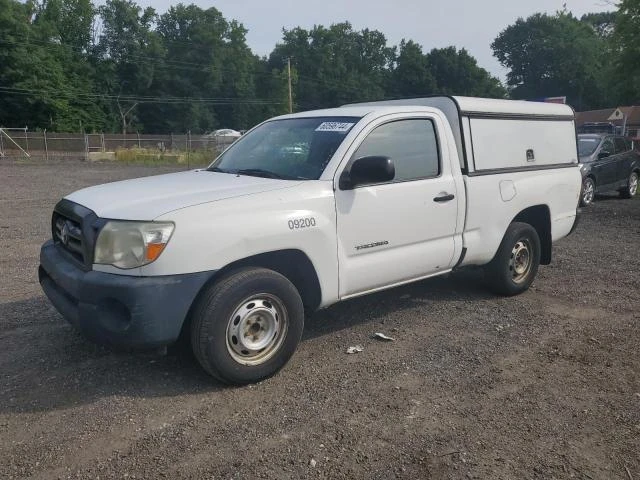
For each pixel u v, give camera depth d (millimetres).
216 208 3803
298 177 4461
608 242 9445
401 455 3238
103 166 32750
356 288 4598
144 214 3658
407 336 5012
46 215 12031
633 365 4492
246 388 3996
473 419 3635
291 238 4062
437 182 5062
